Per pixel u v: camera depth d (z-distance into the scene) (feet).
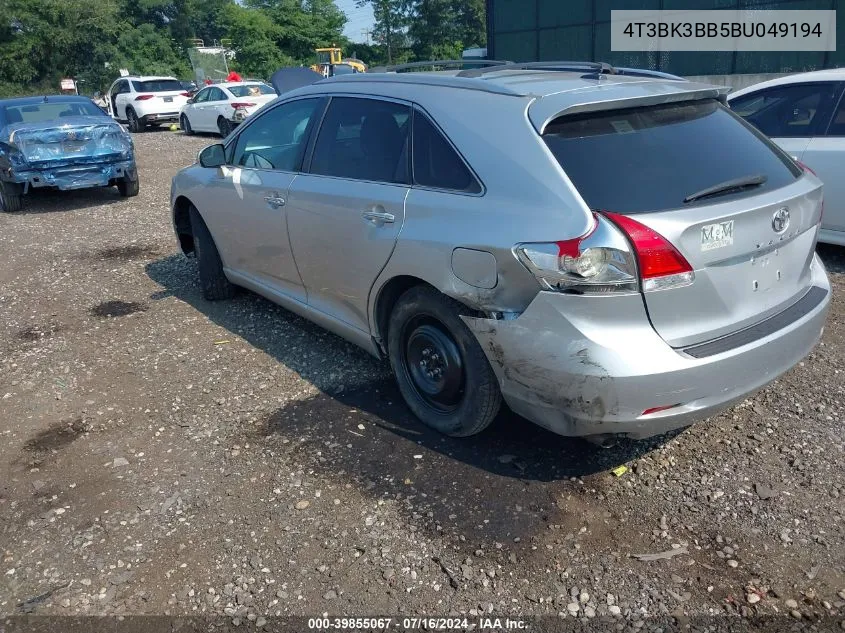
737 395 9.91
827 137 19.62
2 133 32.71
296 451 11.85
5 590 9.21
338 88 13.89
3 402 14.02
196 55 134.10
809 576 8.96
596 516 10.11
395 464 11.39
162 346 16.38
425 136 11.53
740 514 10.08
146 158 50.26
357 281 12.72
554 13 63.52
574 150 9.81
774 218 10.03
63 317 18.60
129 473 11.49
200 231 18.37
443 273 10.61
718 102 11.71
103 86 149.69
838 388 13.26
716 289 9.58
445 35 220.43
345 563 9.43
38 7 140.97
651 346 9.21
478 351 10.67
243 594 9.00
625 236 8.95
